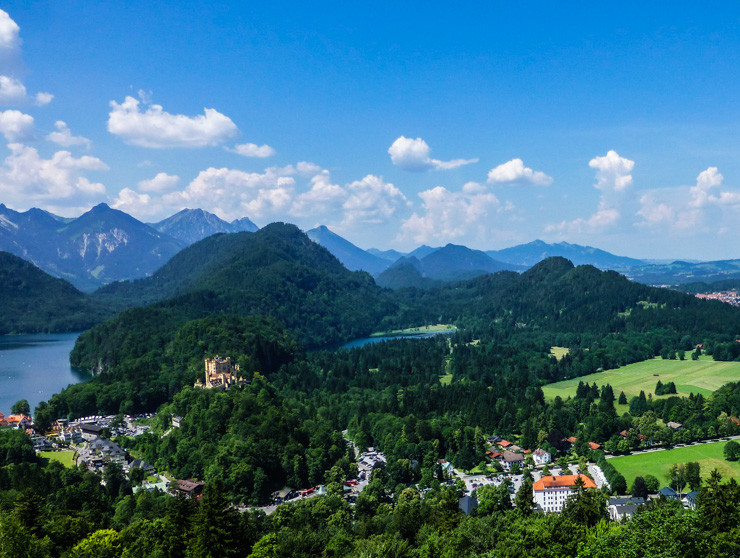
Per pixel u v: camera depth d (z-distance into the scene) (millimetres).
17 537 167125
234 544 177625
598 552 137125
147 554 180000
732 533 132750
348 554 183625
